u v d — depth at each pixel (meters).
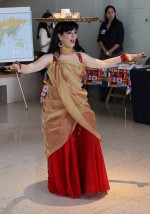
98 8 8.22
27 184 3.88
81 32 8.60
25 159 4.61
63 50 3.50
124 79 6.28
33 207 3.38
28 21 6.72
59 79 3.45
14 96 7.88
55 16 3.59
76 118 3.44
